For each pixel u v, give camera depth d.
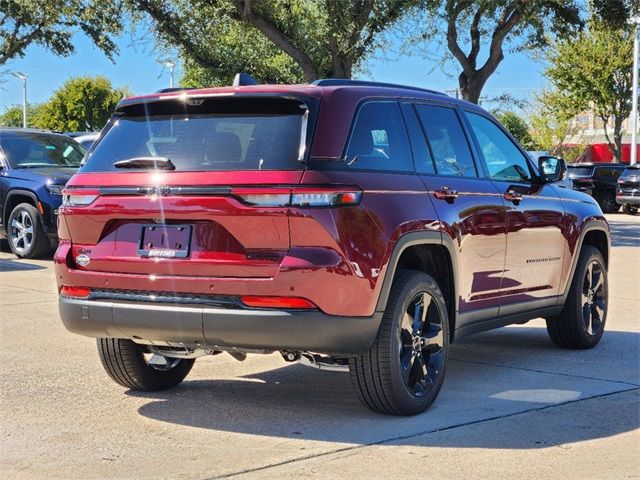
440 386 5.55
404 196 5.28
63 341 7.69
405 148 5.55
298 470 4.38
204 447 4.77
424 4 21.27
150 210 5.02
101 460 4.56
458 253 5.72
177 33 22.16
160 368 6.00
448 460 4.53
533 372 6.65
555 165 6.89
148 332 5.07
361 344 4.91
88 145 17.17
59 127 62.59
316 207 4.73
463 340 8.04
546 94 52.97
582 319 7.42
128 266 5.11
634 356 7.30
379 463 4.48
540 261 6.82
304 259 4.71
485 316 6.21
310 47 21.78
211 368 6.80
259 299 4.78
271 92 5.01
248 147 4.95
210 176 4.89
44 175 13.93
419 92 5.98
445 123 6.08
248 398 5.86
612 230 22.55
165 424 5.23
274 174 4.79
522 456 4.60
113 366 5.80
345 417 5.35
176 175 4.99
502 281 6.34
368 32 21.66
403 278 5.25
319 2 20.59
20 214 13.95
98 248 5.26
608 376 6.50
